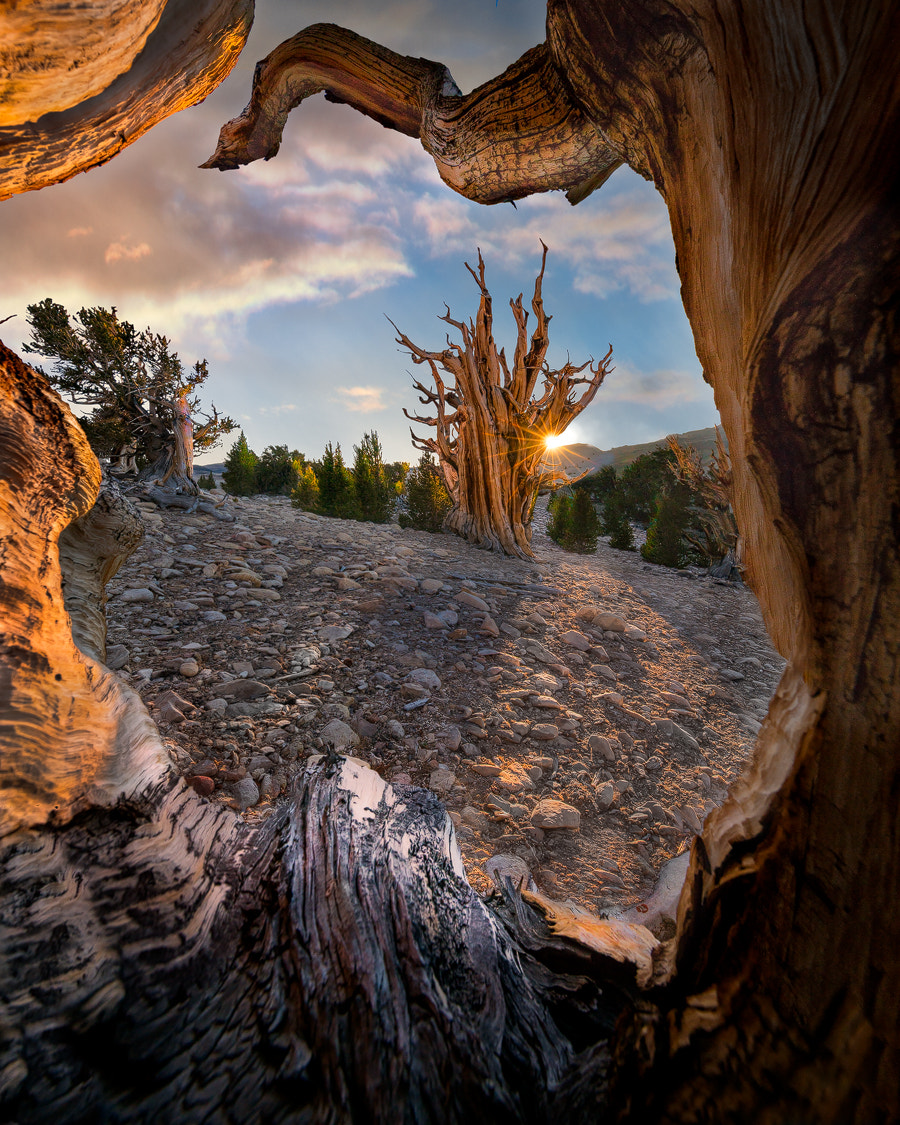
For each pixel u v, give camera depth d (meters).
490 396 11.04
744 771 0.85
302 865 1.23
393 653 5.07
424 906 1.26
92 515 2.12
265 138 3.06
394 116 2.60
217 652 4.46
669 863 3.08
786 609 0.87
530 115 1.86
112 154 1.13
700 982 0.83
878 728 0.61
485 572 8.82
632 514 22.69
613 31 1.04
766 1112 0.66
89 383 10.67
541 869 2.92
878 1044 0.59
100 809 1.10
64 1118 0.74
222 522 9.27
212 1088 0.84
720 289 1.03
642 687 5.64
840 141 0.61
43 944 0.86
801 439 0.66
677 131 1.08
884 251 0.57
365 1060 0.92
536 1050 1.08
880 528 0.60
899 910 0.59
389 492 17.20
